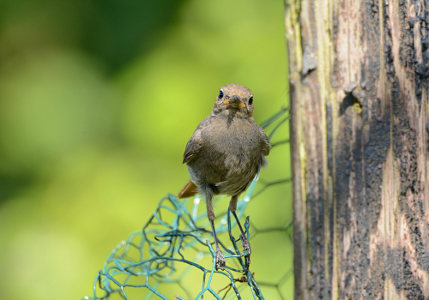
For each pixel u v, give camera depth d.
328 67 6.08
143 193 12.88
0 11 14.49
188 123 13.09
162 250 9.86
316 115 6.12
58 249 12.48
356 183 5.96
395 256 5.84
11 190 13.48
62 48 14.31
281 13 13.55
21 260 12.52
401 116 5.90
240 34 13.61
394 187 5.87
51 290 12.20
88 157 13.43
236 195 8.81
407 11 5.90
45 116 13.88
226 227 9.27
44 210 13.05
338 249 6.00
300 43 6.20
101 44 14.12
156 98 13.27
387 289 5.84
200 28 13.76
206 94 13.23
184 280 10.56
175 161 13.02
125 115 13.45
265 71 13.23
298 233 6.21
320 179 6.10
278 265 11.50
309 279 6.11
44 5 14.55
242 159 8.34
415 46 5.88
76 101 13.87
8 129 13.95
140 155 13.23
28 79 14.20
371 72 5.96
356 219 5.94
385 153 5.91
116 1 14.19
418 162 5.84
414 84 5.88
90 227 12.71
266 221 11.91
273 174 12.11
